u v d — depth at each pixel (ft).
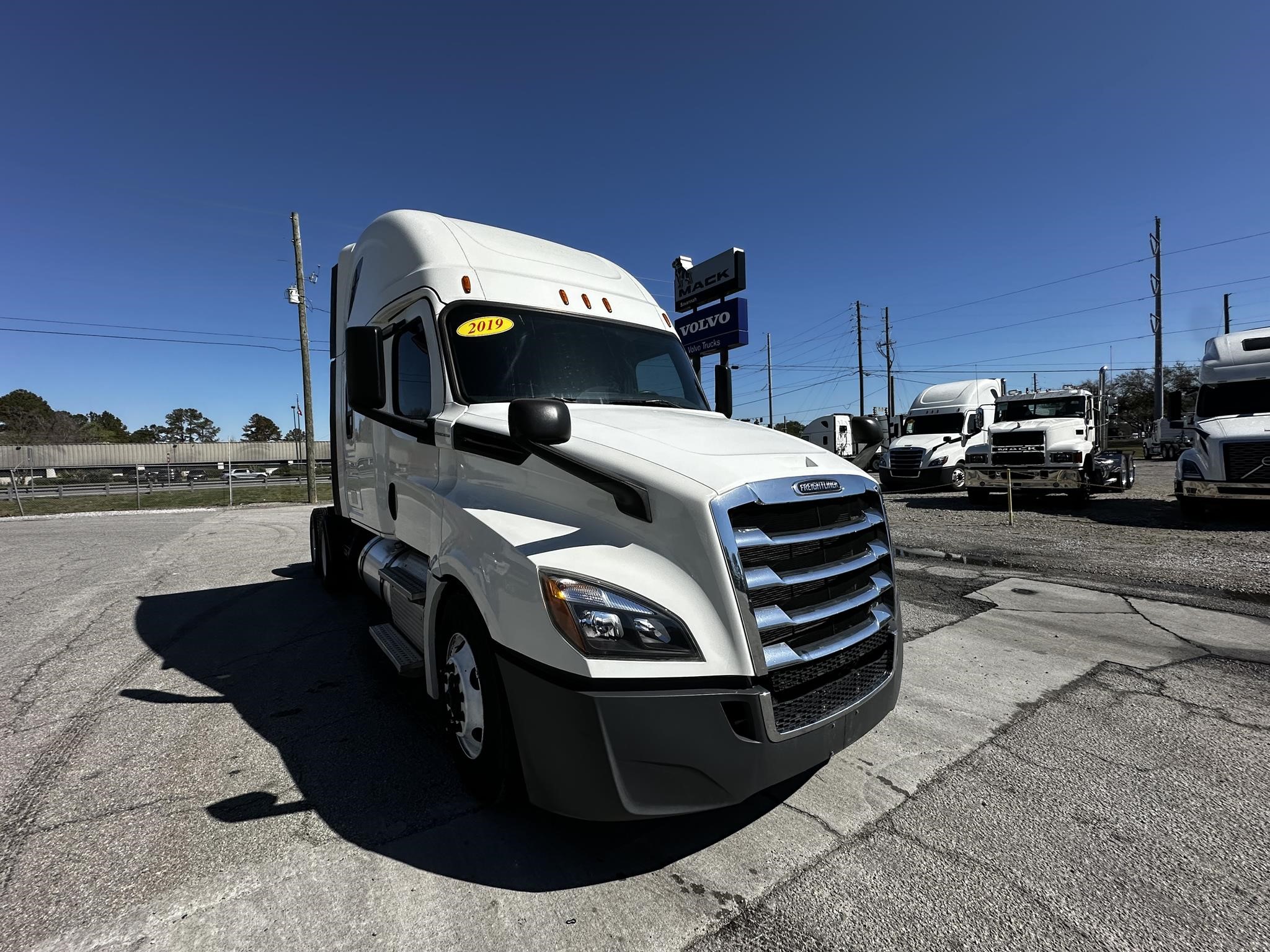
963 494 61.46
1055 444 50.60
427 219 13.93
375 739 12.00
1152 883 7.90
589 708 7.32
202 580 27.71
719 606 7.79
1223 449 35.17
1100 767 10.68
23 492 94.79
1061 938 7.05
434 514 11.33
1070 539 32.42
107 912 7.41
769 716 7.75
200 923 7.25
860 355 159.94
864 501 10.02
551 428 8.59
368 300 15.78
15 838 8.90
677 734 7.38
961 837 8.84
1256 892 7.73
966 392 69.10
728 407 16.81
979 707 13.07
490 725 8.95
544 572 7.85
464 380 11.67
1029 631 17.92
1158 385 114.01
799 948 6.93
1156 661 15.44
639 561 8.12
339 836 8.90
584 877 8.06
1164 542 30.76
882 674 9.61
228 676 15.55
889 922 7.29
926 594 22.07
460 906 7.53
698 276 49.65
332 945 6.92
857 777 10.43
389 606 14.32
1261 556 26.71
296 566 30.96
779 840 8.81
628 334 14.26
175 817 9.40
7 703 13.85
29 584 26.86
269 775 10.66
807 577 8.44
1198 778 10.30
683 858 8.43
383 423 12.32
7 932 7.09
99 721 12.87
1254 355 37.88
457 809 9.57
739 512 8.04
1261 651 16.01
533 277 13.69
